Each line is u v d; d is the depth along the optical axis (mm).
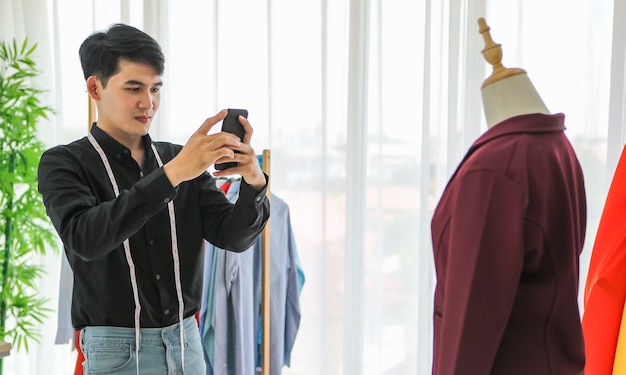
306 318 2631
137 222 1351
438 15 2334
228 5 2684
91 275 1507
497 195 1185
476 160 1227
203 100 2754
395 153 2453
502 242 1177
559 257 1221
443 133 2336
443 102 2322
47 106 2971
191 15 2750
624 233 1634
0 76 2824
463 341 1181
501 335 1179
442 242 1279
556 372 1223
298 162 2604
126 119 1533
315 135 2578
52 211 1443
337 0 2506
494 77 1315
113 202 1363
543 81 2191
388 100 2451
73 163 1522
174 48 2768
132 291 1505
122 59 1501
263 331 2324
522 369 1206
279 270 2406
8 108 2748
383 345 2504
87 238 1358
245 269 2348
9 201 2773
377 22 2428
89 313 1514
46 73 2986
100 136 1571
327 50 2506
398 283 2480
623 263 1629
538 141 1222
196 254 1614
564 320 1230
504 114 1290
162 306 1529
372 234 2488
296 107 2592
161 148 1690
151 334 1519
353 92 2434
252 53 2660
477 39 2227
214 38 2680
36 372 3023
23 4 2963
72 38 2963
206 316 2369
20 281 2939
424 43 2318
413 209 2451
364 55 2439
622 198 1681
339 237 2543
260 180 1511
